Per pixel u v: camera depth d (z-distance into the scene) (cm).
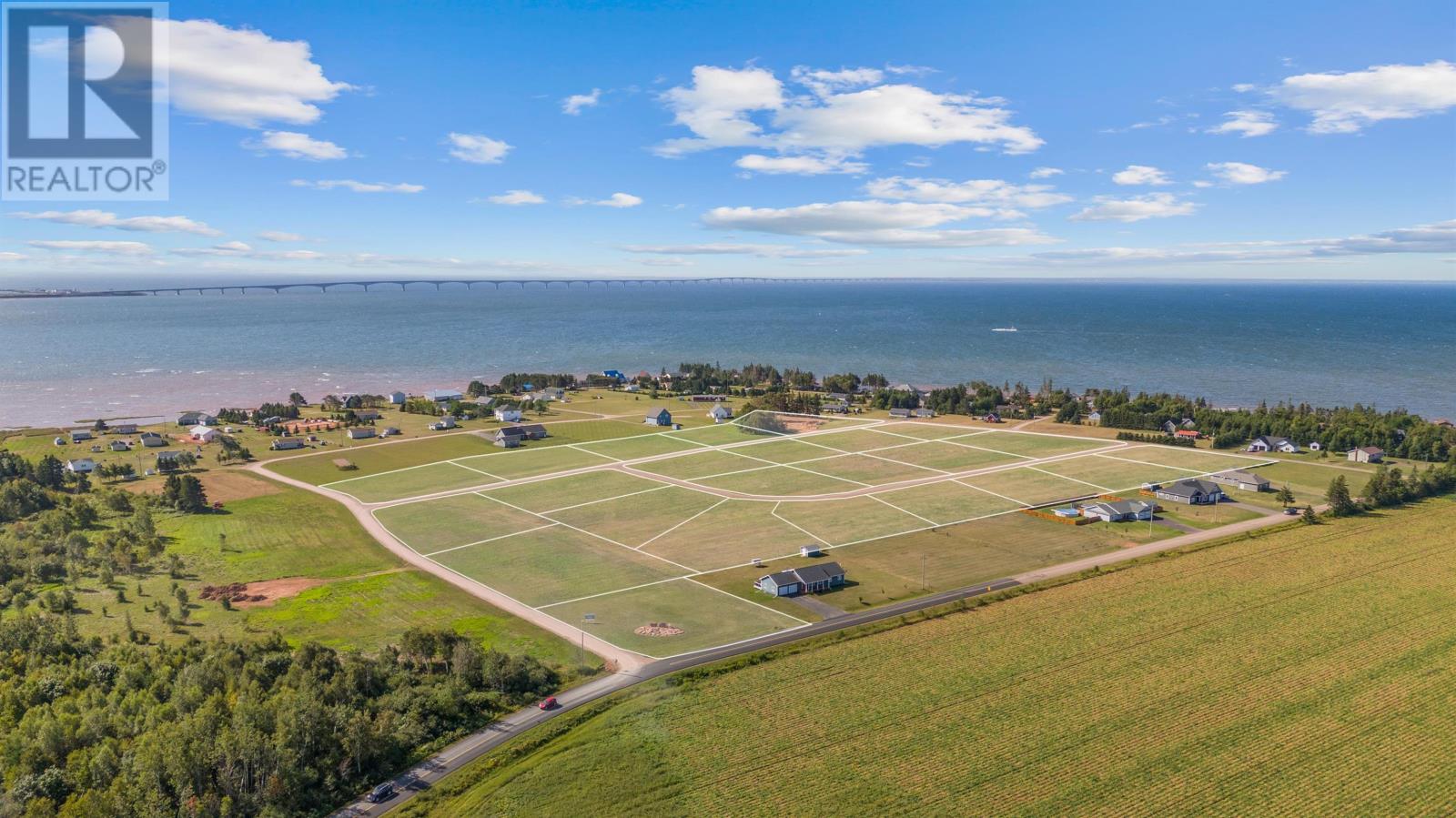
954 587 9081
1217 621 8075
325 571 9662
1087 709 6444
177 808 5188
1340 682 6844
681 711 6462
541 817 5200
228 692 6278
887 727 6197
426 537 10912
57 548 9875
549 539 10831
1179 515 11744
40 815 4906
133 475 14025
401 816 5253
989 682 6888
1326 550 10156
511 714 6488
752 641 7762
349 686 6384
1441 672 7006
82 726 5784
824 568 9238
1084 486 13288
